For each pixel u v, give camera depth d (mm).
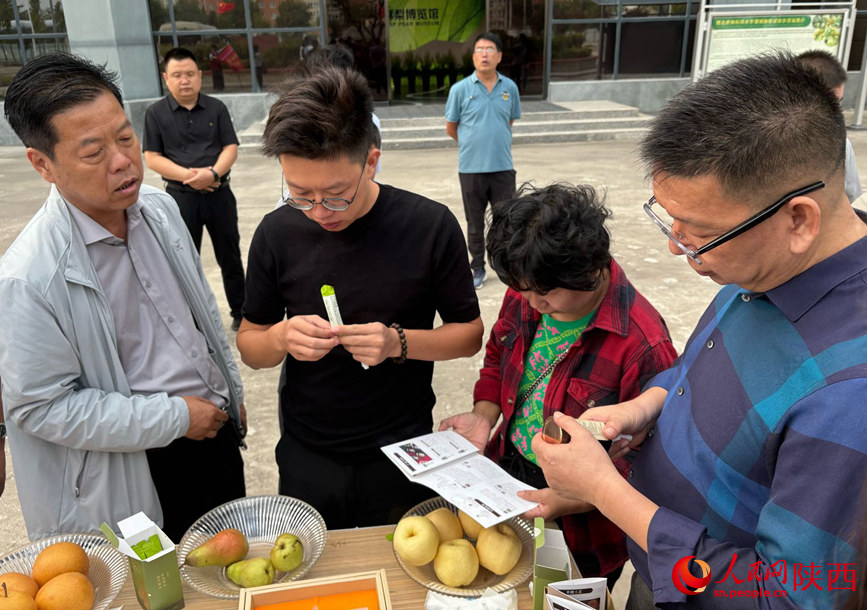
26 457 1457
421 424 1739
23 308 1328
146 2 10906
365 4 12477
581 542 1575
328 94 1312
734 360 976
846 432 762
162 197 1717
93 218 1473
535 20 12250
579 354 1498
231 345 3963
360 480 1697
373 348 1449
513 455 1687
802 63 839
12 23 10945
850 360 795
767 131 785
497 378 1810
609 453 1293
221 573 1300
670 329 3984
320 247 1575
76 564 1225
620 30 12117
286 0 11297
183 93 3891
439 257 1605
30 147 1332
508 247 1316
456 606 1165
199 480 1755
